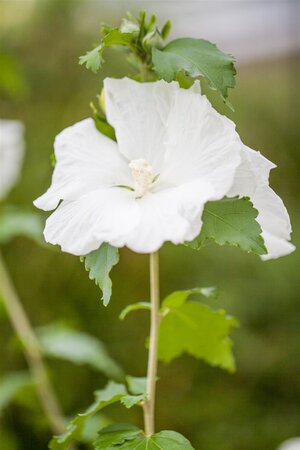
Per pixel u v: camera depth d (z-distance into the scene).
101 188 0.53
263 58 1.71
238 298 1.33
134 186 0.53
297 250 1.39
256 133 1.53
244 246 0.50
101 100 0.56
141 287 1.36
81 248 0.50
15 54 1.37
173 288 1.37
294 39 1.71
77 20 1.37
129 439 0.54
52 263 1.32
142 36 0.54
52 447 0.57
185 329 0.63
